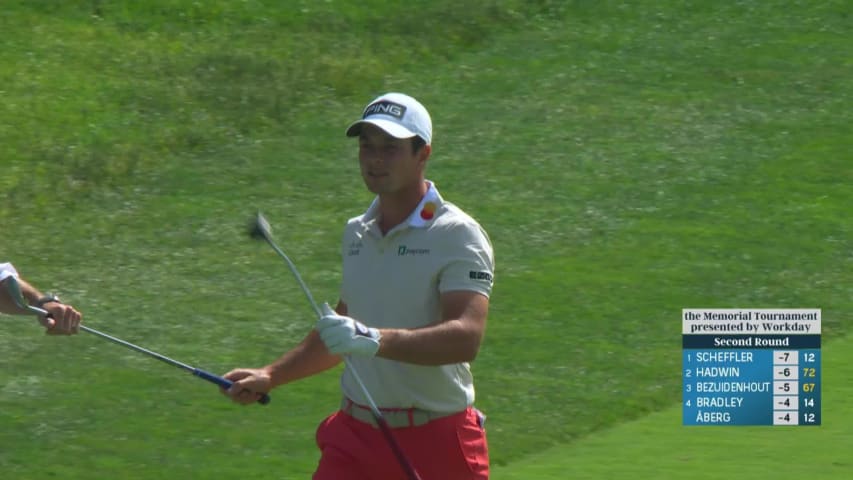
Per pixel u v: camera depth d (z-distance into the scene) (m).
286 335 37.84
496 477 27.08
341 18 70.25
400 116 17.28
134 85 61.28
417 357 16.50
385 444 17.72
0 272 18.91
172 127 57.16
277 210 49.16
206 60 64.50
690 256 44.72
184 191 50.84
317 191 51.12
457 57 66.25
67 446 28.70
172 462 27.81
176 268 43.44
